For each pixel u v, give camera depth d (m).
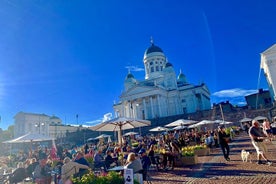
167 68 83.81
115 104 86.81
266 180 8.44
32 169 13.89
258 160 12.01
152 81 85.44
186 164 14.60
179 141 21.45
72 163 10.91
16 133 88.38
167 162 14.98
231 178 9.41
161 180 10.88
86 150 24.81
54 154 20.61
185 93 82.25
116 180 8.25
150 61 89.88
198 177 10.40
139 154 14.38
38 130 92.00
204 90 83.00
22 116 89.00
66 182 8.57
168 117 63.62
